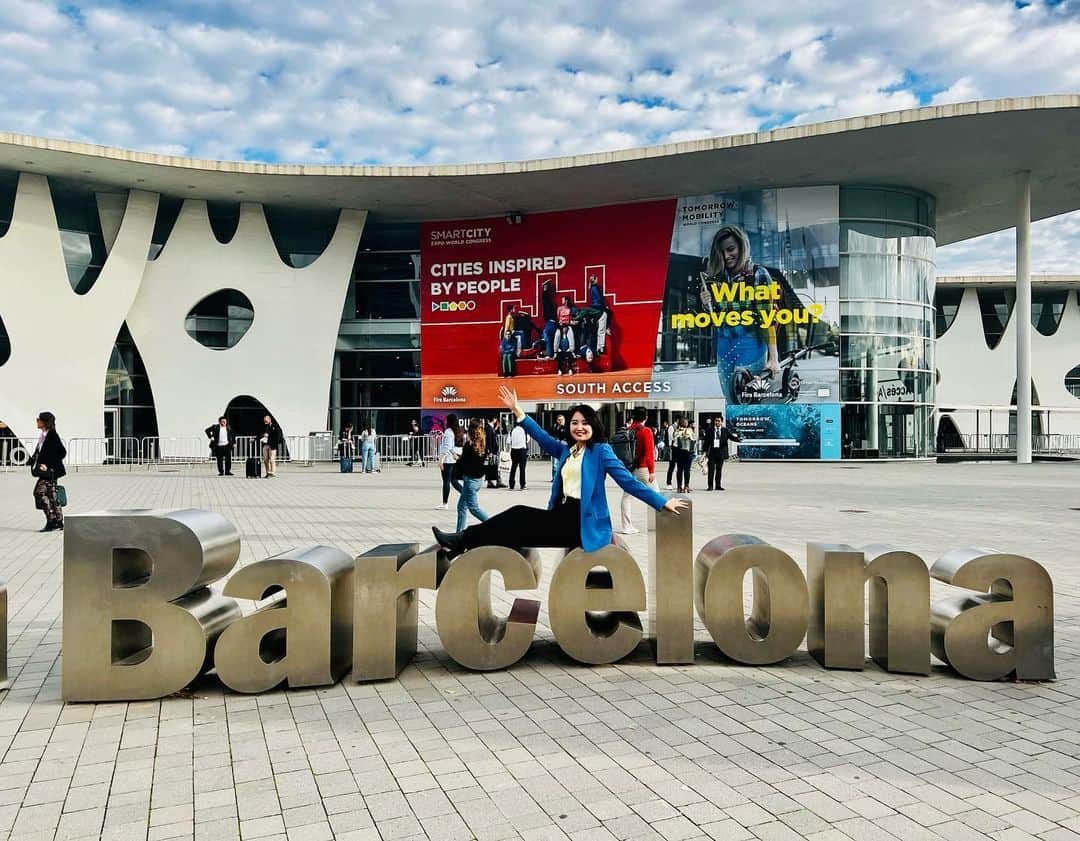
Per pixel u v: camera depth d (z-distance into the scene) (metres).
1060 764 3.82
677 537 5.48
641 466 12.10
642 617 6.96
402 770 3.77
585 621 5.43
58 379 32.62
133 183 33.28
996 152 30.89
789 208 34.88
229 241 38.50
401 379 39.97
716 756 3.91
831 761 3.85
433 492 19.39
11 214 33.69
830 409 34.25
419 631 6.44
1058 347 50.91
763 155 30.92
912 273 35.69
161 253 35.59
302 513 14.54
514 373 38.41
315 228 39.81
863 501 16.77
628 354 36.78
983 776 3.68
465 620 5.31
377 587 5.15
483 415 38.59
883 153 30.86
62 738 4.18
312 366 37.44
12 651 5.80
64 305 32.75
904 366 35.22
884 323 34.84
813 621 5.71
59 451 12.07
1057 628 6.42
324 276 37.62
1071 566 8.95
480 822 3.26
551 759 3.88
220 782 3.64
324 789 3.57
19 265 31.86
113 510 5.05
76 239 34.75
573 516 5.59
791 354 34.72
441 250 39.44
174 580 4.77
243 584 4.93
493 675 5.27
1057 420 51.56
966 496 18.00
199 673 4.84
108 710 4.62
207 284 36.19
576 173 32.78
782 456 34.53
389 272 40.22
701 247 35.88
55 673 5.30
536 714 4.52
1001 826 3.21
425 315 39.53
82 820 3.29
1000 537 11.18
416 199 36.12
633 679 5.17
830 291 34.41
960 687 5.02
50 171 31.67
